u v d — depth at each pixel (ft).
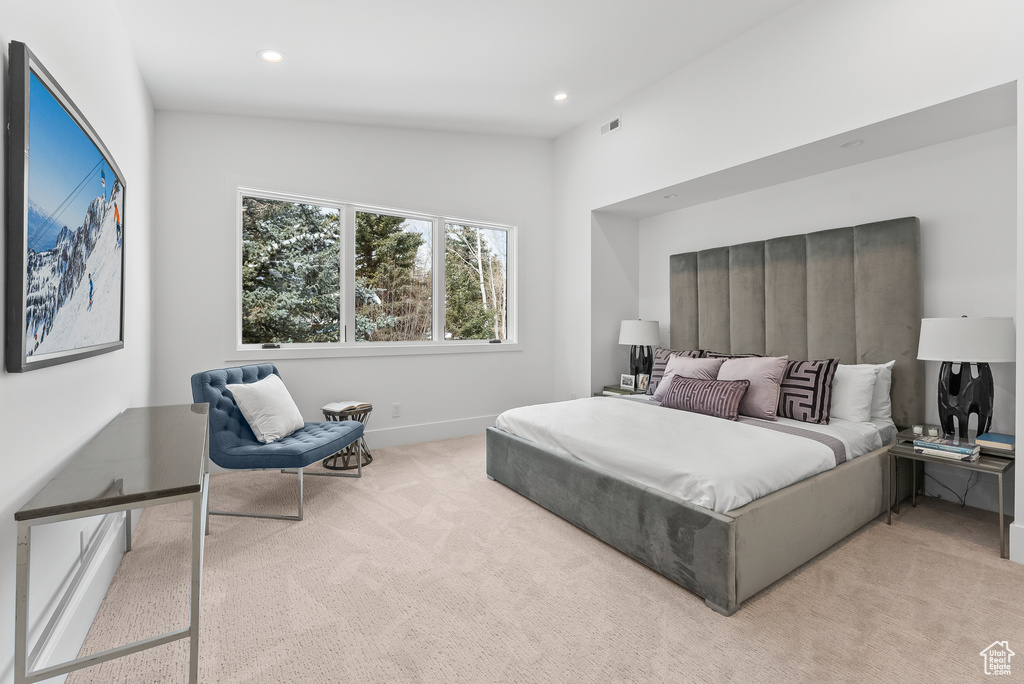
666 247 15.03
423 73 10.72
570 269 15.65
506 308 16.12
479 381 15.28
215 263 11.54
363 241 13.56
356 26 8.79
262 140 12.07
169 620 5.87
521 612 6.09
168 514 9.08
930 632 5.63
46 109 4.53
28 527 3.63
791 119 9.60
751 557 6.20
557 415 10.11
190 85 10.29
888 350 9.99
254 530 8.41
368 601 6.32
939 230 9.54
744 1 9.25
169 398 11.12
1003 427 8.86
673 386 11.03
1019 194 7.00
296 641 5.53
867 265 10.26
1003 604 6.17
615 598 6.40
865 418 9.59
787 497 6.70
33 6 4.57
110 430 6.37
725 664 5.15
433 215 14.44
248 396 9.47
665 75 11.90
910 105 8.05
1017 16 7.01
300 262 12.75
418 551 7.68
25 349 4.07
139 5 7.77
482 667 5.13
